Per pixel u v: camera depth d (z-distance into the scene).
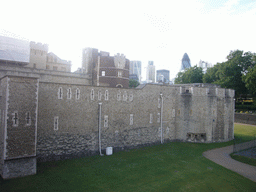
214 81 80.56
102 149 33.31
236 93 74.88
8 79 22.11
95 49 48.22
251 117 67.94
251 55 73.81
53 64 58.81
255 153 35.69
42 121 27.61
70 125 30.00
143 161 30.67
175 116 44.03
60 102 29.14
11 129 22.22
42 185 21.25
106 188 21.67
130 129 36.88
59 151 29.02
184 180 24.75
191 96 43.25
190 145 40.78
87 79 46.25
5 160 21.95
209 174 26.89
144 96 38.97
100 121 32.84
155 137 40.78
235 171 28.39
